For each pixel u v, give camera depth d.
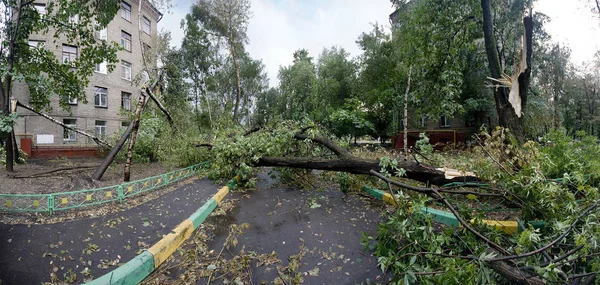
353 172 5.95
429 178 5.17
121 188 4.86
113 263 2.92
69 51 16.45
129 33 19.95
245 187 6.81
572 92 23.97
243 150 6.86
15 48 8.10
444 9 8.09
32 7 8.66
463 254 2.85
